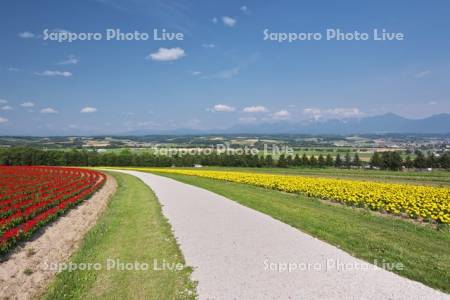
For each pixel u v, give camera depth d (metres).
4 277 8.25
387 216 14.77
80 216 15.71
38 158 80.12
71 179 32.75
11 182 29.16
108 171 56.88
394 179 41.31
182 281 7.24
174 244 9.86
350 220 12.72
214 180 34.09
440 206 14.00
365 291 6.61
